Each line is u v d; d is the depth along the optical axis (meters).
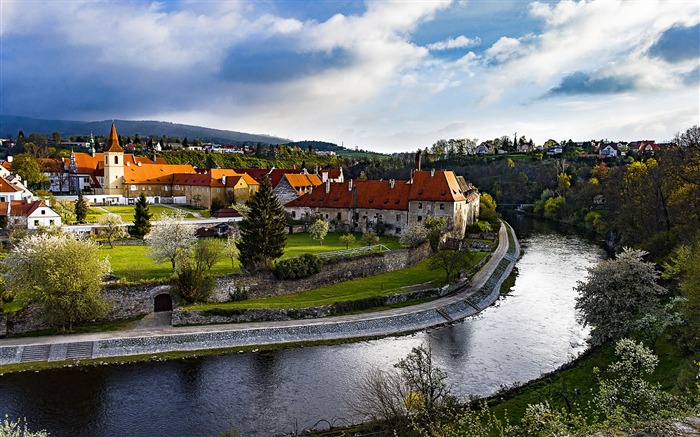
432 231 94.44
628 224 90.19
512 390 40.88
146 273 65.75
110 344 50.78
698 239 61.25
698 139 74.38
